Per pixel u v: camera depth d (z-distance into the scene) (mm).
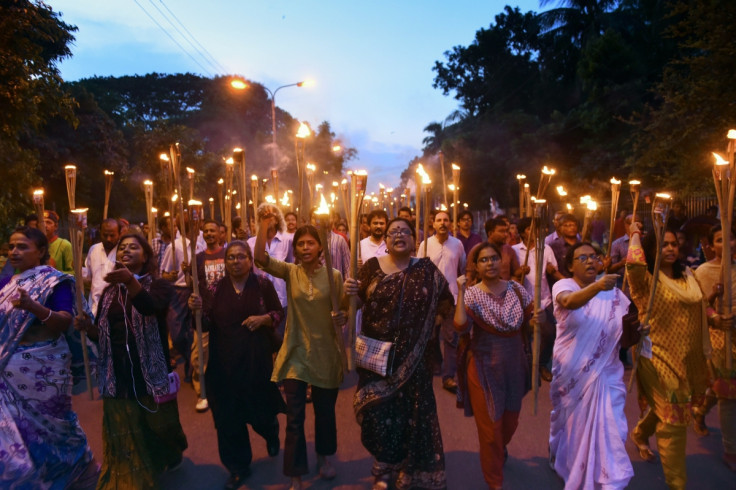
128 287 3326
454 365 5723
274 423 4199
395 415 3525
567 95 32250
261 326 3951
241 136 60469
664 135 15188
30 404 3406
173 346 6094
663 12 23562
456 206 5770
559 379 3604
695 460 4121
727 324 3572
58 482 3588
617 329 3494
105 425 3504
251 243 6027
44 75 9859
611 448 3381
